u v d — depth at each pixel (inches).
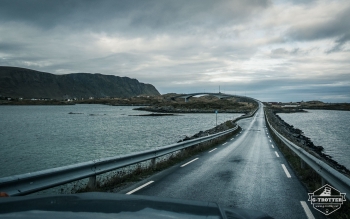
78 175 256.5
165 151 487.2
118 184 315.3
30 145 1131.3
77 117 3531.0
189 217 72.7
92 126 2160.4
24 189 197.6
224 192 277.7
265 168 434.9
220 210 81.8
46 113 4638.3
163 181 329.7
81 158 840.3
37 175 207.6
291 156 573.6
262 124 2162.9
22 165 742.5
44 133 1620.3
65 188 413.7
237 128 1539.1
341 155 1017.5
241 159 540.4
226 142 962.1
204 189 289.1
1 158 842.8
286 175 377.4
